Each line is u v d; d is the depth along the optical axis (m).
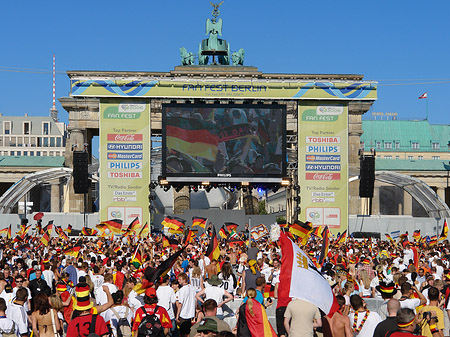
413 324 11.99
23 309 17.27
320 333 18.45
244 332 15.49
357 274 26.27
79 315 13.84
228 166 66.81
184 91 68.19
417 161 130.50
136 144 68.88
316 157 69.50
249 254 26.69
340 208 69.31
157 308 15.34
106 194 68.62
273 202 179.50
